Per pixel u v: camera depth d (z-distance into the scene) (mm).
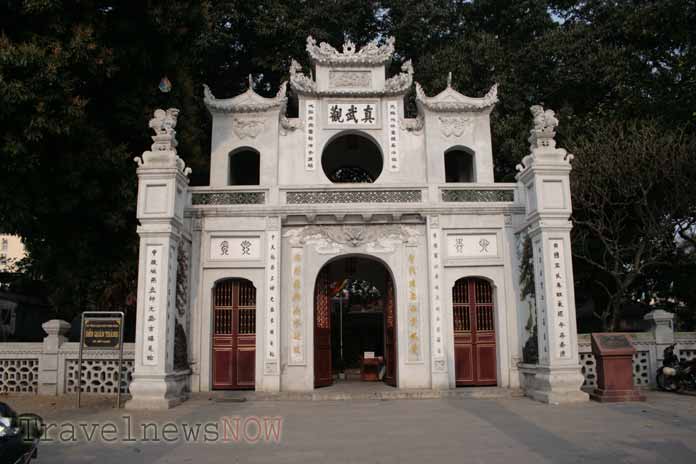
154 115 15125
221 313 15969
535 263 14719
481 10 25109
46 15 13312
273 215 16031
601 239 19188
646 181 18203
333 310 27609
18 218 14000
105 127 15766
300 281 16109
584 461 7480
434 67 22891
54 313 27438
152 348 13359
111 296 17469
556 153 14680
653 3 20422
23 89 12344
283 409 12797
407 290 16156
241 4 22922
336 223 16406
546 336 13914
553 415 11445
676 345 16078
